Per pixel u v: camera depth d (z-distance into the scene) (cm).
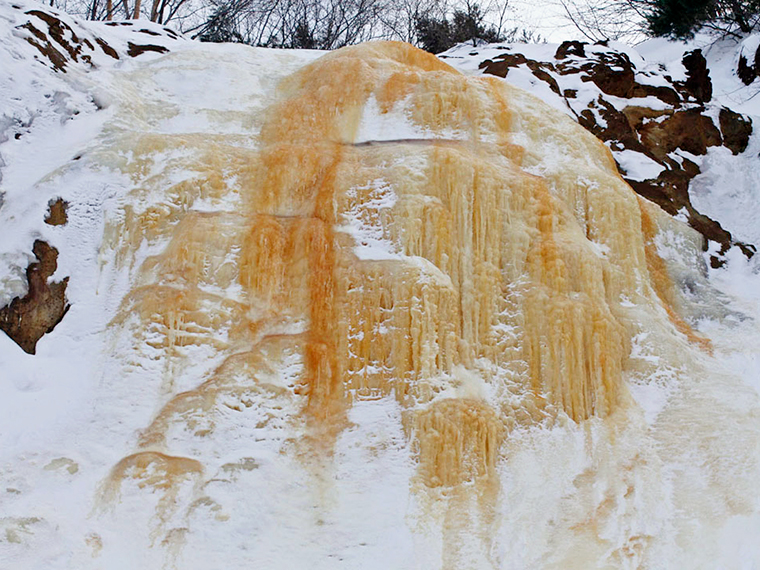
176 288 786
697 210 1147
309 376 757
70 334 768
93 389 726
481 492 707
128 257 827
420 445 717
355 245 838
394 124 1027
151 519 645
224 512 659
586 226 940
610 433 773
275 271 821
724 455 738
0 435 680
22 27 1024
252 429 720
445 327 786
